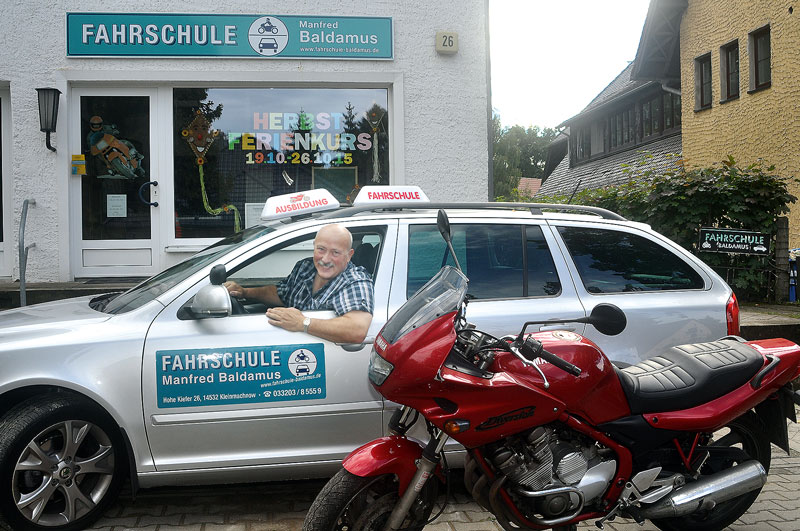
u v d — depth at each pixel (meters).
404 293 3.96
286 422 3.74
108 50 8.00
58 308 4.23
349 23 8.28
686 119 18.52
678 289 4.28
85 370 3.57
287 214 4.36
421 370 2.61
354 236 4.09
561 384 2.86
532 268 4.15
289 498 4.16
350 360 3.79
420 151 8.48
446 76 8.48
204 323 3.73
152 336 3.67
